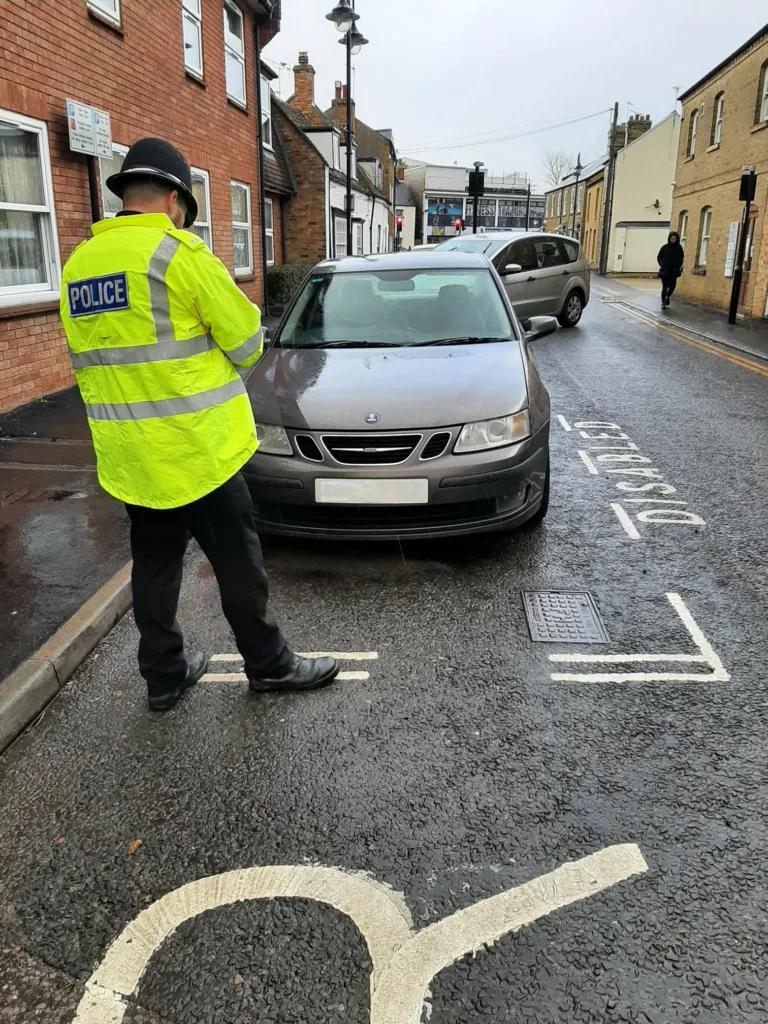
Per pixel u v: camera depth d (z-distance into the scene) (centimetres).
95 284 259
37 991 195
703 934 208
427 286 573
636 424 803
